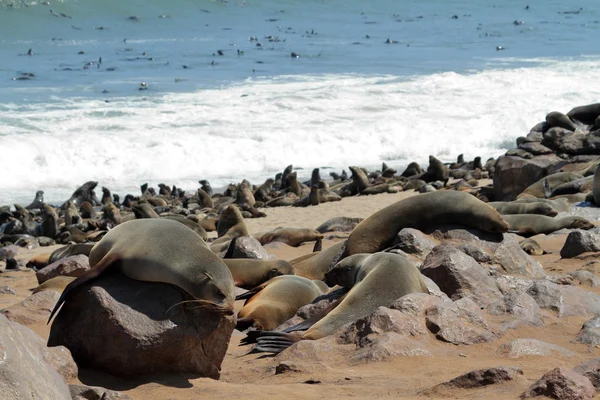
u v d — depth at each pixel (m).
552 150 44.97
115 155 57.31
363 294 14.87
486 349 13.06
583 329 14.15
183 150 59.16
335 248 21.98
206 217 43.53
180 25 130.62
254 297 17.62
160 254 11.40
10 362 7.93
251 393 10.72
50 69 90.00
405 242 19.88
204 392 10.93
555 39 135.25
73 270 22.52
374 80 86.00
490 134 66.94
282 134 62.50
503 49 120.62
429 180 52.50
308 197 47.72
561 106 73.56
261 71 92.75
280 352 13.30
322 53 111.38
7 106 67.81
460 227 20.81
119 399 9.71
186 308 11.65
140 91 77.25
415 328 13.27
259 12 148.25
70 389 9.82
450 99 76.44
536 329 14.47
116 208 44.66
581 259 22.67
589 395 9.63
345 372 11.82
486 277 16.73
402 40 131.12
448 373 11.59
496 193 43.56
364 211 43.66
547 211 29.72
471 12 176.75
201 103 71.75
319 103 73.06
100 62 94.44
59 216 47.03
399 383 11.05
